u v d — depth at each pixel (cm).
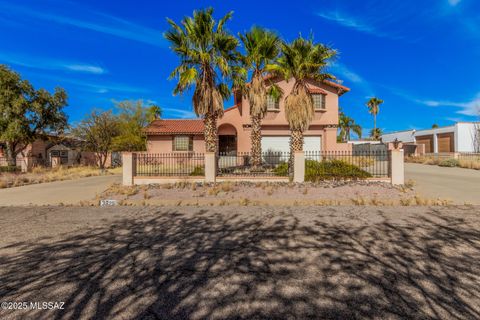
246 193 958
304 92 1303
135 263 374
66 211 718
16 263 378
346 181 1112
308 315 251
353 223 558
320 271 341
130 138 2298
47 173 1877
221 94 1504
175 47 1309
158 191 1012
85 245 449
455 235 471
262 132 1972
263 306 266
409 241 444
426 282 310
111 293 296
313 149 1969
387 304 267
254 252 409
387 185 1038
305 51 1290
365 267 351
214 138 1355
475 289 293
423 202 763
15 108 2292
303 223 565
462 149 2928
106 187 1157
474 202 765
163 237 489
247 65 1447
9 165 2273
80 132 2430
